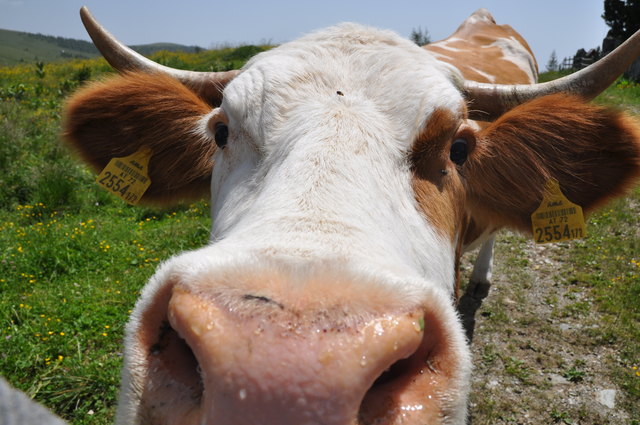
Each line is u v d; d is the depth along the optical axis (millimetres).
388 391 309
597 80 644
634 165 603
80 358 934
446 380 327
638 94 3371
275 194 404
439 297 322
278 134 472
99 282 1227
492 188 625
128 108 667
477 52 1261
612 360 972
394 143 469
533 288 1212
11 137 2174
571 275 1261
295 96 490
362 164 429
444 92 507
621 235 1454
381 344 268
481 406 869
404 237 423
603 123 584
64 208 1711
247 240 350
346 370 257
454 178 510
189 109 667
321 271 301
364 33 583
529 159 608
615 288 1193
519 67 1253
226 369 253
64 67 6605
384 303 286
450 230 502
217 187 535
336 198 393
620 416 854
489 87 684
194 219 1615
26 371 909
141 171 701
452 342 331
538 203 639
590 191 645
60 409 848
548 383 921
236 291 280
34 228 1520
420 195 465
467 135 530
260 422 250
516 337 1042
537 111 598
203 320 267
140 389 316
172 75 732
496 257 1352
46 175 1804
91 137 711
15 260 1287
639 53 627
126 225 1581
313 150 430
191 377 315
